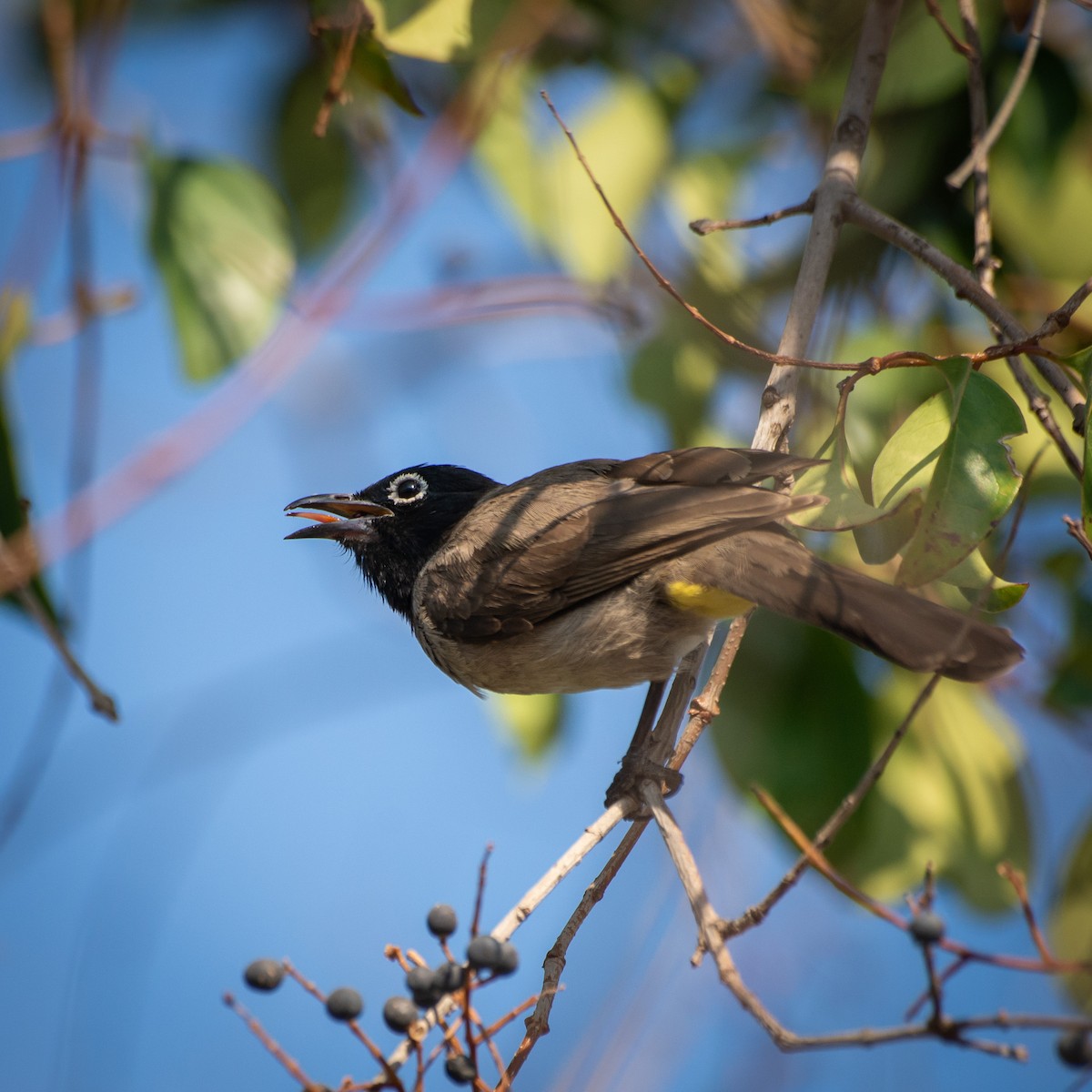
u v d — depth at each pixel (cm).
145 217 948
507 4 862
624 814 749
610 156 1038
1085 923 945
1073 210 955
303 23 1153
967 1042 524
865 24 861
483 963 620
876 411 927
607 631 902
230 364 922
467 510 1098
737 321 1047
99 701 828
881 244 1005
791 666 964
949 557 683
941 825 966
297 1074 634
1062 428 959
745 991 580
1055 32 984
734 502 822
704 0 1121
